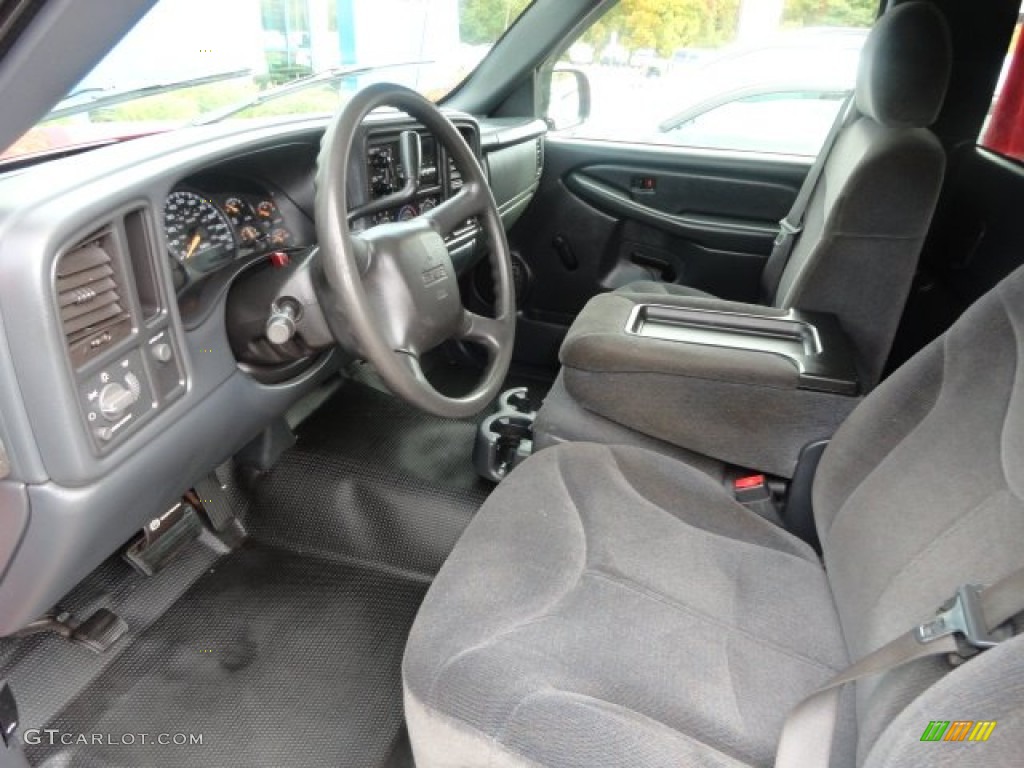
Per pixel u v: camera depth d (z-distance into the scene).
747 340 1.54
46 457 0.91
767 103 2.35
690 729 0.86
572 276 2.54
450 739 0.87
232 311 1.24
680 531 1.17
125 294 0.98
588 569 1.07
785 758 0.78
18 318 0.84
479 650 0.92
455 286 1.24
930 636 0.73
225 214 1.36
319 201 1.03
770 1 2.29
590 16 2.29
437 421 2.04
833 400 1.36
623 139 2.46
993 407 0.89
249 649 1.46
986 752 0.59
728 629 1.01
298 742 1.31
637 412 1.48
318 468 1.81
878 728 0.79
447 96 2.46
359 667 1.45
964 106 2.03
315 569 1.64
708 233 2.35
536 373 2.63
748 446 1.42
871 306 1.62
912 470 0.98
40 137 1.18
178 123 1.43
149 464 1.07
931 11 1.49
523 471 1.30
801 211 1.98
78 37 0.66
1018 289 0.93
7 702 1.06
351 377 2.15
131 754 1.26
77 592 1.46
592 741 0.81
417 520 1.74
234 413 1.28
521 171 2.24
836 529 1.10
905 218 1.53
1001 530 0.80
